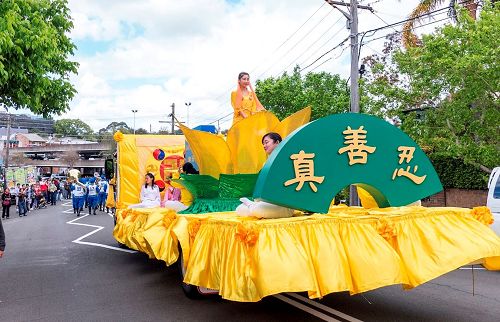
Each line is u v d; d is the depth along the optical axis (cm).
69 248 1109
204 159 651
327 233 427
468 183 1662
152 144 1062
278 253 396
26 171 3928
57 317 527
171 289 648
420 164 516
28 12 949
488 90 1143
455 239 457
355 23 1460
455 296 594
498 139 1173
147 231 629
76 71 1088
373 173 489
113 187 1211
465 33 1158
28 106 959
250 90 737
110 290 654
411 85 1355
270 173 440
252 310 528
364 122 484
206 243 482
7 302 601
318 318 493
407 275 439
